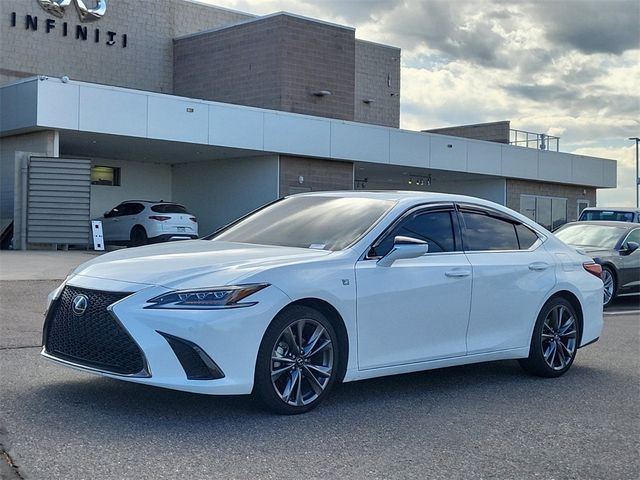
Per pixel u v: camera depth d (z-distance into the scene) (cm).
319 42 3247
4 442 481
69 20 3225
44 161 2272
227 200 3050
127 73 3409
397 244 602
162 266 554
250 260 564
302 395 570
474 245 696
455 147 3328
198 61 3453
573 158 3912
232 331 520
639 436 556
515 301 708
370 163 3067
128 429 518
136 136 2416
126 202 2666
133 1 3428
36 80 2231
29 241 2259
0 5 3030
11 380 643
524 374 764
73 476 428
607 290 1420
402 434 541
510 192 3719
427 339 639
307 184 2917
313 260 577
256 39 3234
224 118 2608
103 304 530
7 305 1093
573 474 473
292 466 463
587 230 1527
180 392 619
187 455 473
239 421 548
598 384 727
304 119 2817
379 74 4331
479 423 578
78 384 635
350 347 586
